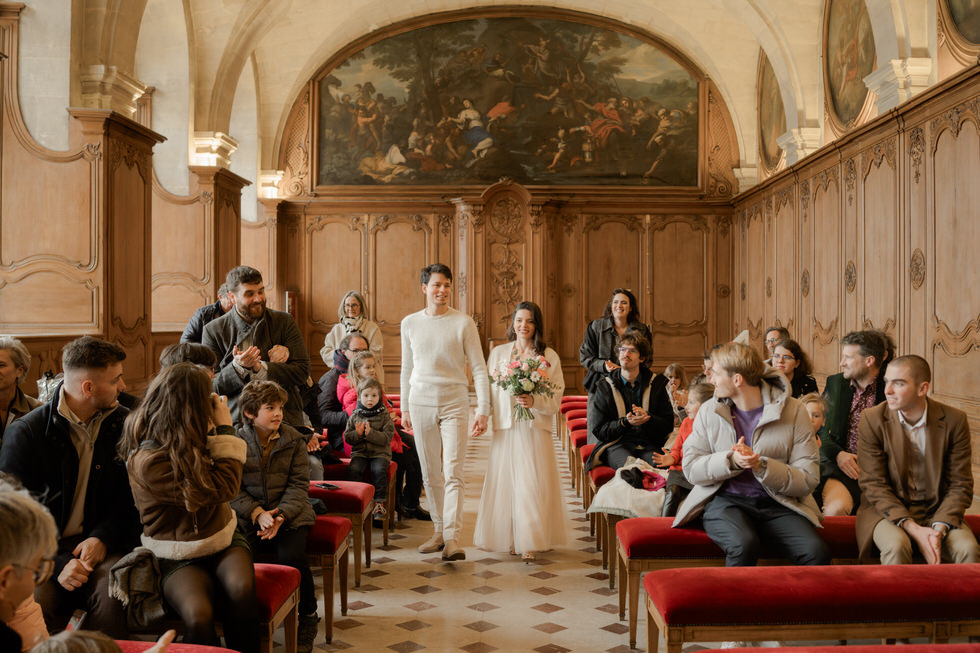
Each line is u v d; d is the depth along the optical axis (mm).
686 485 4488
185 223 12883
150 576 3109
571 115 17188
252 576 3229
